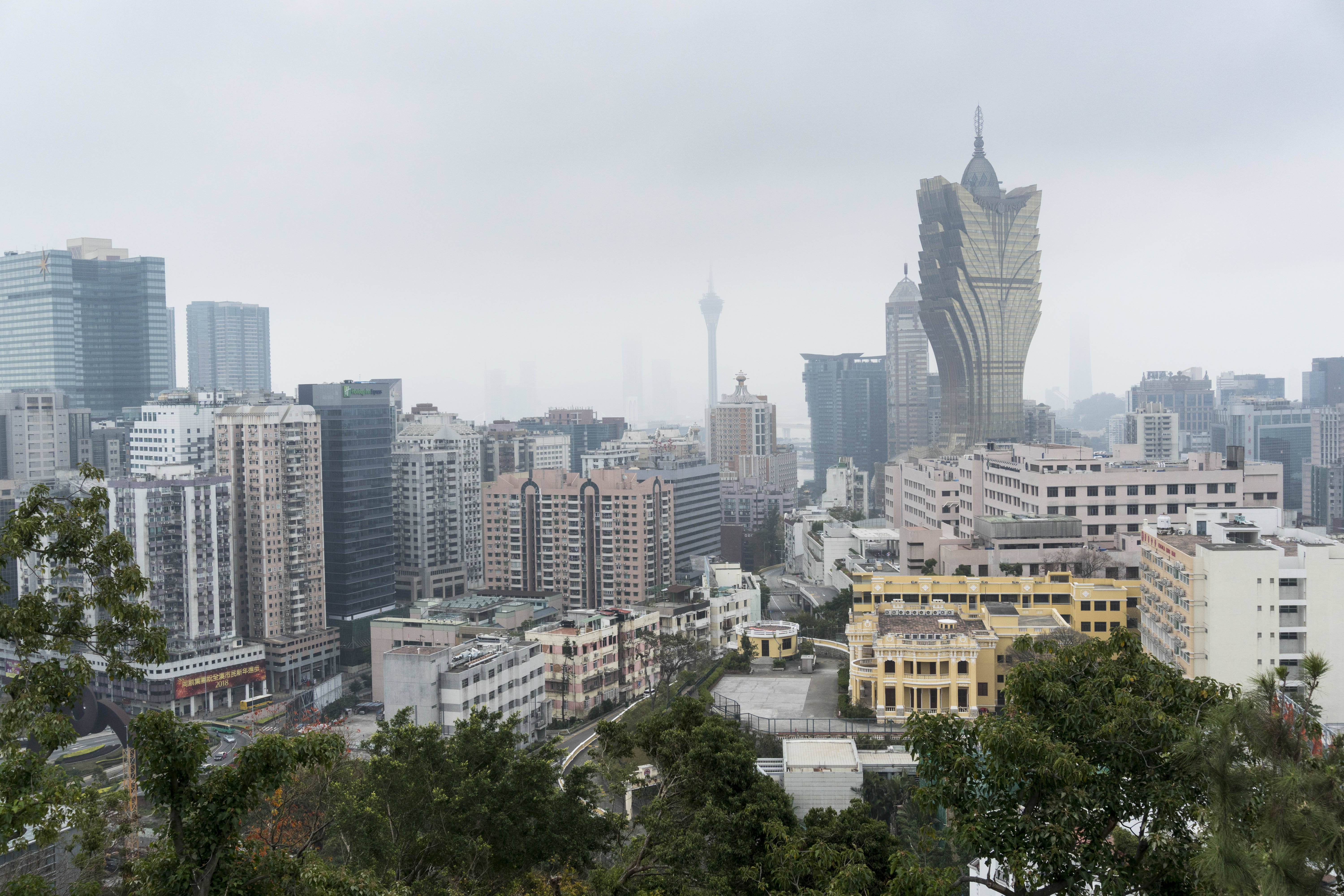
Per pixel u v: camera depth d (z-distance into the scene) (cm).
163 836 5203
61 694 5116
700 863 7325
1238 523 17312
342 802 7556
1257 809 3909
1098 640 5825
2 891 5131
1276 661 15425
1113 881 4691
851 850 6794
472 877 7931
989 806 5062
